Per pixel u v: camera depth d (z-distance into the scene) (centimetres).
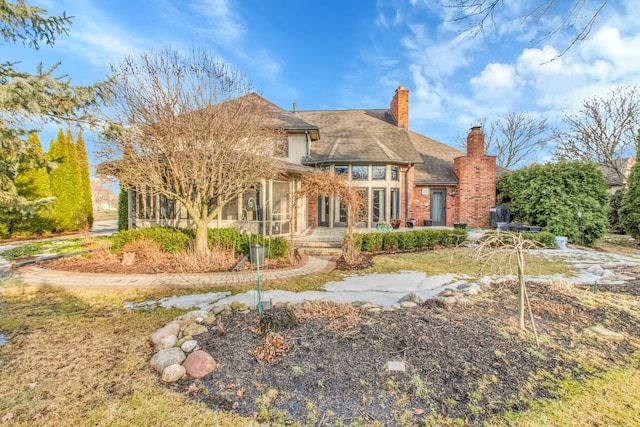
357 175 1545
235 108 859
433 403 262
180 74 790
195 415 253
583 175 1285
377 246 1063
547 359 327
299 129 1423
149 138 777
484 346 346
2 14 552
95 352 359
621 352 345
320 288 639
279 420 246
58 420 246
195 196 890
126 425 241
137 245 888
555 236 1252
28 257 932
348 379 293
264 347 341
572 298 523
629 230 1330
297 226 1309
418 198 1758
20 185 1487
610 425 237
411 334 370
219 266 814
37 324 443
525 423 238
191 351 347
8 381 298
